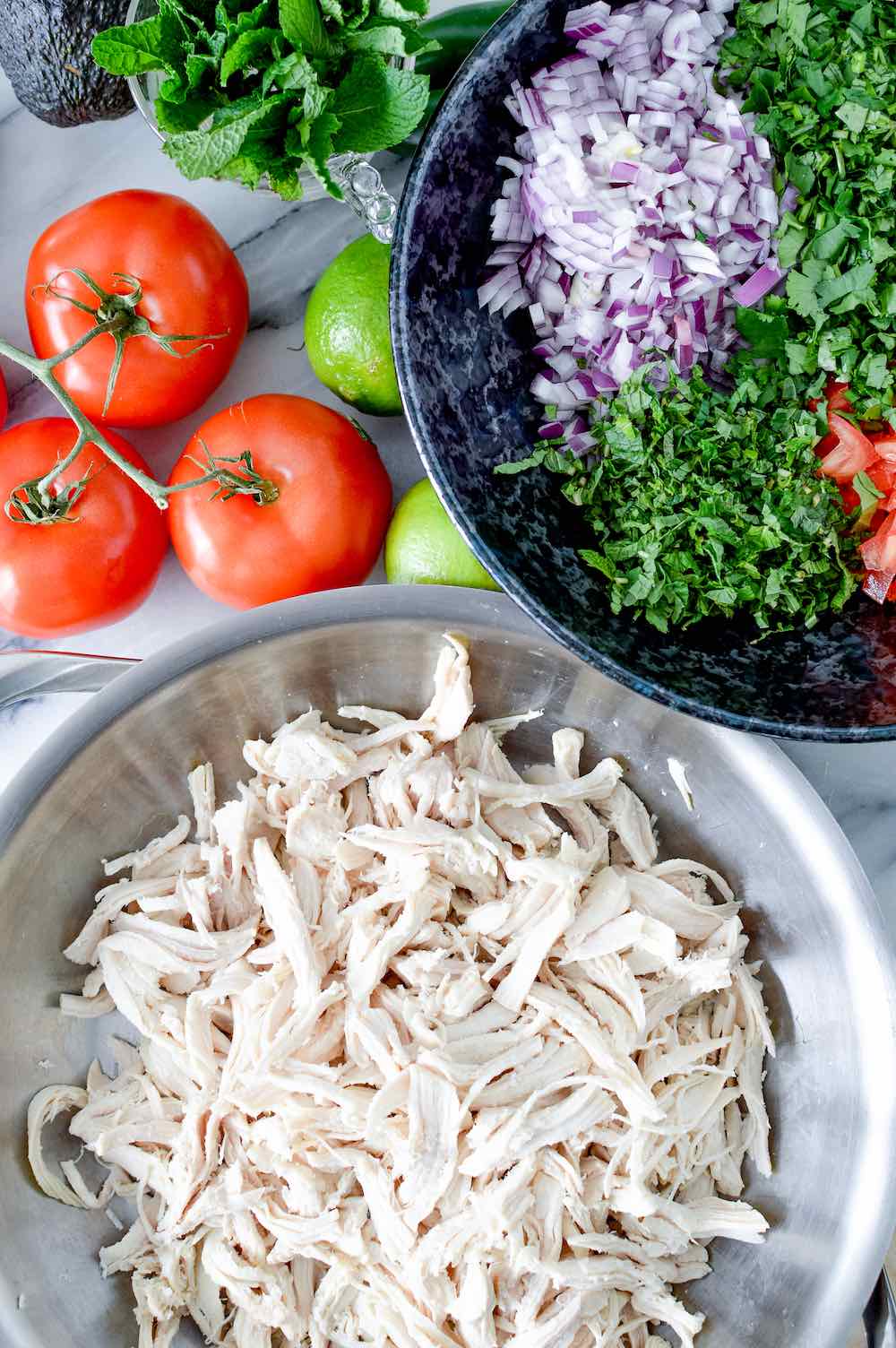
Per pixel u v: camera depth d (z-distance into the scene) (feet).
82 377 1.95
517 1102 1.94
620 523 1.90
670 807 2.06
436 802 2.01
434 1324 1.91
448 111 1.79
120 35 1.70
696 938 2.02
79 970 2.02
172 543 2.05
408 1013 1.94
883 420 1.86
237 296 1.98
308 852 2.00
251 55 1.70
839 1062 1.92
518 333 1.91
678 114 1.83
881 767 2.12
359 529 1.99
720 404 1.86
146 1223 1.97
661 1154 1.95
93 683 2.11
